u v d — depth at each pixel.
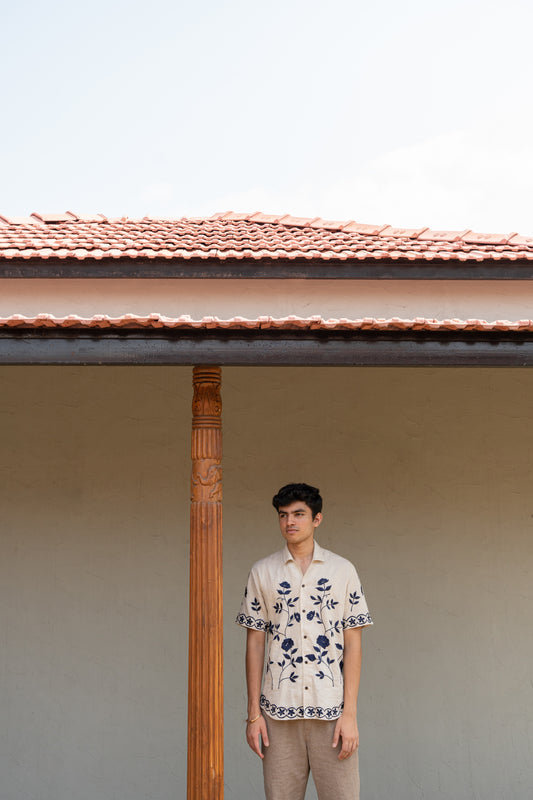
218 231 6.42
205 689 3.73
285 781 3.60
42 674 5.53
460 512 5.70
